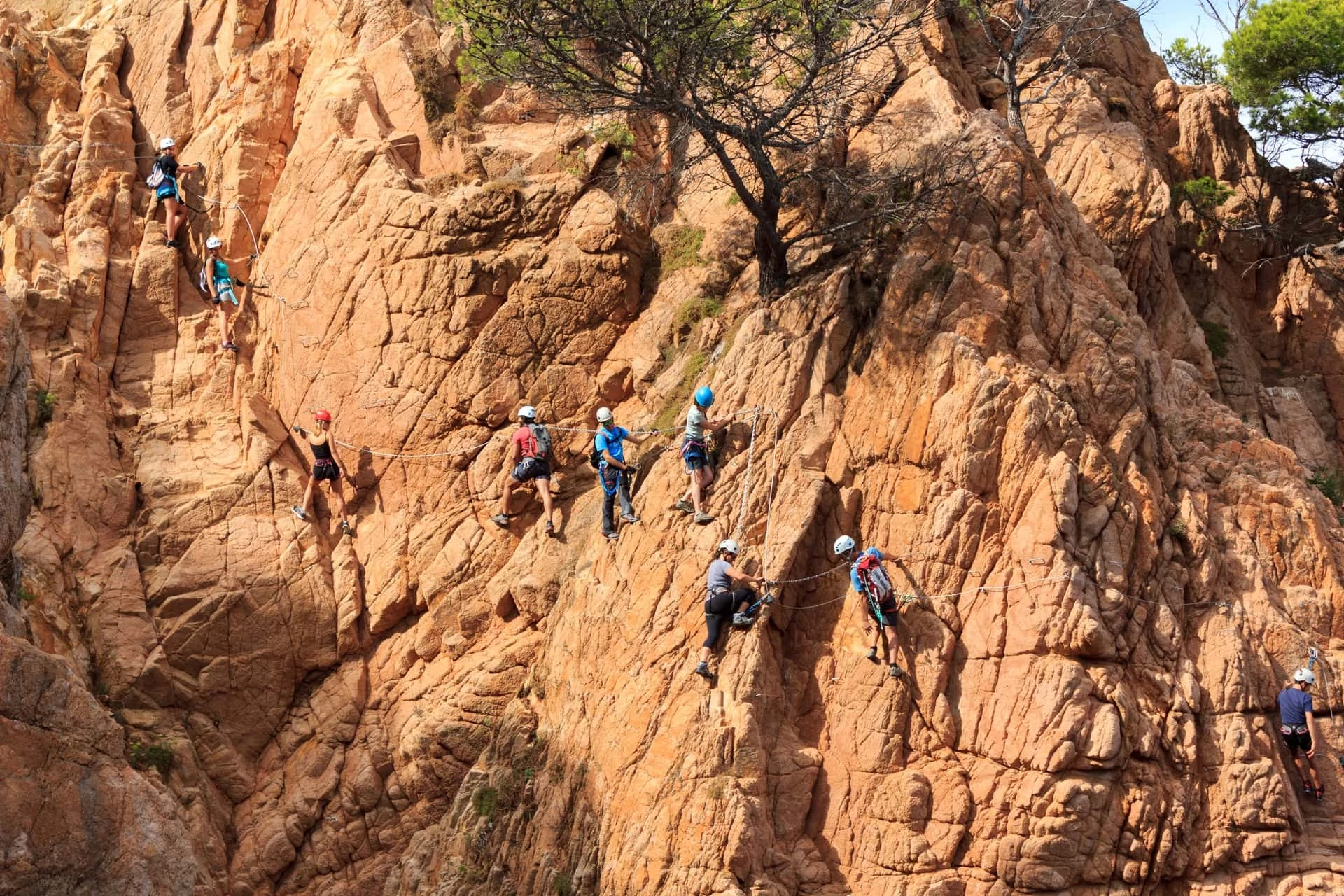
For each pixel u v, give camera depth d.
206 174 25.11
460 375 21.61
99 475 21.55
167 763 19.48
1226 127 27.67
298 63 25.62
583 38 19.88
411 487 21.61
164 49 26.80
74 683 15.47
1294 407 25.11
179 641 20.45
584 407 21.50
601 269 21.70
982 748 16.89
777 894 16.19
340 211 22.98
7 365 16.44
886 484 18.08
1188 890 16.42
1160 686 16.91
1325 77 27.47
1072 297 19.27
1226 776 16.61
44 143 25.98
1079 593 16.88
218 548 21.11
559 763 18.39
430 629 20.70
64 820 14.96
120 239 24.42
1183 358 24.00
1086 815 16.28
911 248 19.12
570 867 17.55
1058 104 25.56
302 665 20.86
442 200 22.17
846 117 21.77
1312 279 26.22
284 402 22.86
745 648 17.34
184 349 23.44
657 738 17.31
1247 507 18.61
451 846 18.67
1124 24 27.53
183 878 16.17
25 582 19.53
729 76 20.56
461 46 24.25
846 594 17.91
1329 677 17.56
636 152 22.92
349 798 19.88
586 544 20.02
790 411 18.75
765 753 16.95
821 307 19.38
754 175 22.30
